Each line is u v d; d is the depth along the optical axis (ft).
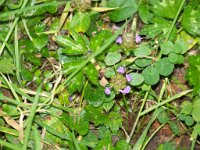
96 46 0.62
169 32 0.64
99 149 0.63
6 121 0.64
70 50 0.62
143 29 0.65
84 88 0.65
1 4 0.66
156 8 0.65
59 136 0.64
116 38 0.63
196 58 0.64
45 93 0.65
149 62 0.64
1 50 0.65
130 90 0.66
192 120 0.65
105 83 0.66
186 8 0.64
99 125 0.67
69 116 0.65
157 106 0.66
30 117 0.57
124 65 0.64
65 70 0.62
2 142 0.59
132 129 0.66
